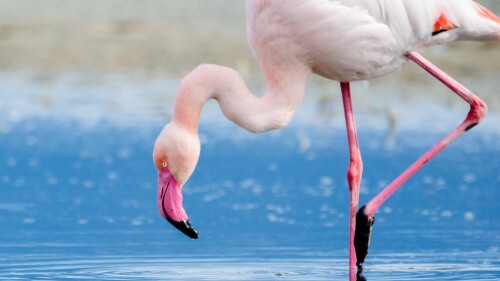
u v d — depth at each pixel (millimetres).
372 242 10453
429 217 11578
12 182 13125
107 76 19016
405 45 9188
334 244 10352
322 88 18047
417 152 14688
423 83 18219
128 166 14078
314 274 9250
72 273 9188
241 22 21750
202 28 21234
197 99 8867
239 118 8945
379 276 9117
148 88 18188
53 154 14602
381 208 12086
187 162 8898
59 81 18672
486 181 13414
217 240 10531
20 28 21406
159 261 9648
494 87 17609
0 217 11398
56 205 11992
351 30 8898
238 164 14211
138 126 16156
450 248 10148
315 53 9023
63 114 16859
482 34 9367
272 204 12148
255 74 18531
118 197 12469
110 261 9625
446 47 19484
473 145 15461
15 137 15500
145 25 21469
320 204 12172
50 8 22891
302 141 15477
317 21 8844
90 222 11234
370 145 15102
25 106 17266
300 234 10766
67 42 20609
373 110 16938
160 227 11102
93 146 15070
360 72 9219
